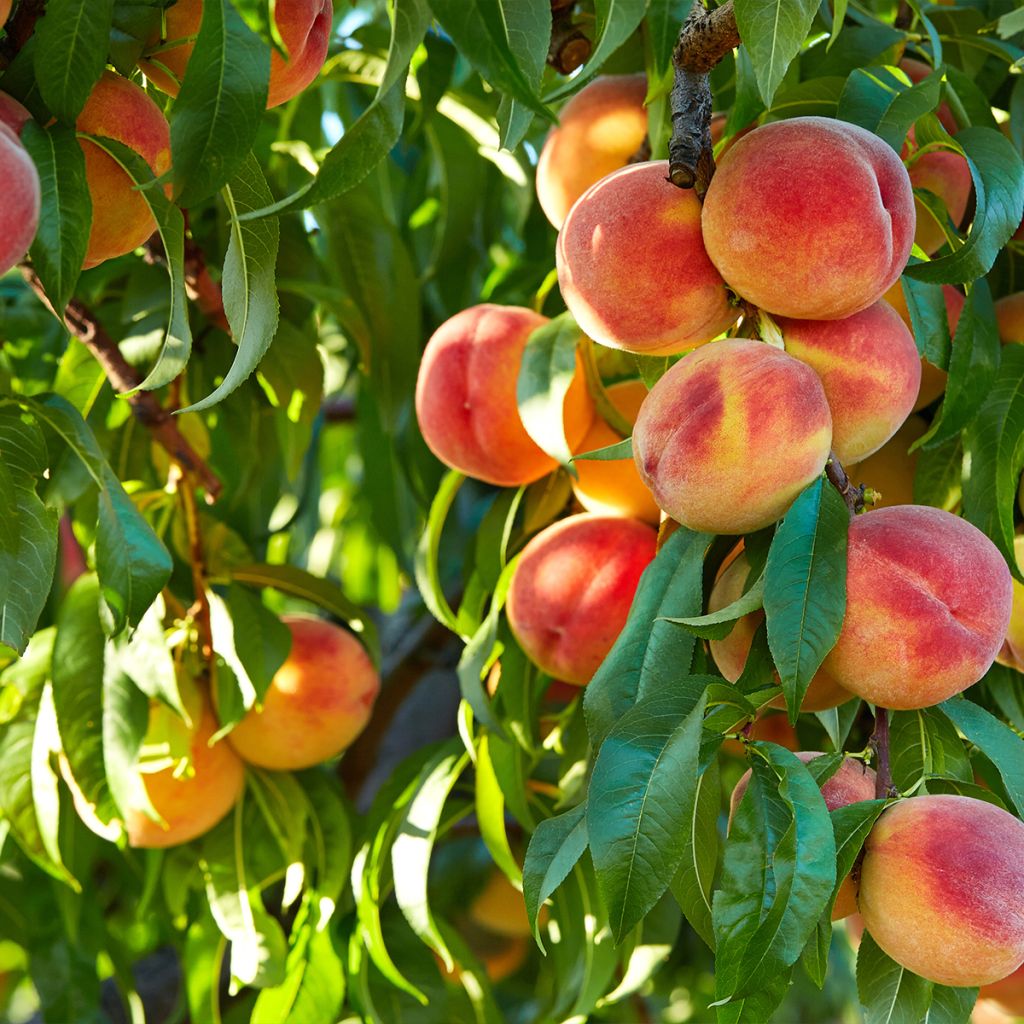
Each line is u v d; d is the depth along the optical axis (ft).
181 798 4.19
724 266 3.16
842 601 3.04
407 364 4.68
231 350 4.56
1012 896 3.00
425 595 4.10
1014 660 3.61
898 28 4.04
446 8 2.89
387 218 4.59
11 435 3.32
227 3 3.08
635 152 3.83
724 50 3.19
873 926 3.06
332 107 5.21
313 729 4.28
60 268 3.07
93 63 3.10
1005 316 3.78
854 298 3.14
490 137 4.81
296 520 5.62
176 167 3.07
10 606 3.25
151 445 4.63
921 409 3.79
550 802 4.37
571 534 3.83
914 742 3.32
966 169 3.68
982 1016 4.19
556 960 4.34
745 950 2.93
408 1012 4.28
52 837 4.15
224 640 4.11
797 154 3.13
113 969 4.68
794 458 3.10
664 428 3.13
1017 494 3.64
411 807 4.09
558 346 3.73
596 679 3.24
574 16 3.93
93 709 4.07
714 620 3.04
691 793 2.96
